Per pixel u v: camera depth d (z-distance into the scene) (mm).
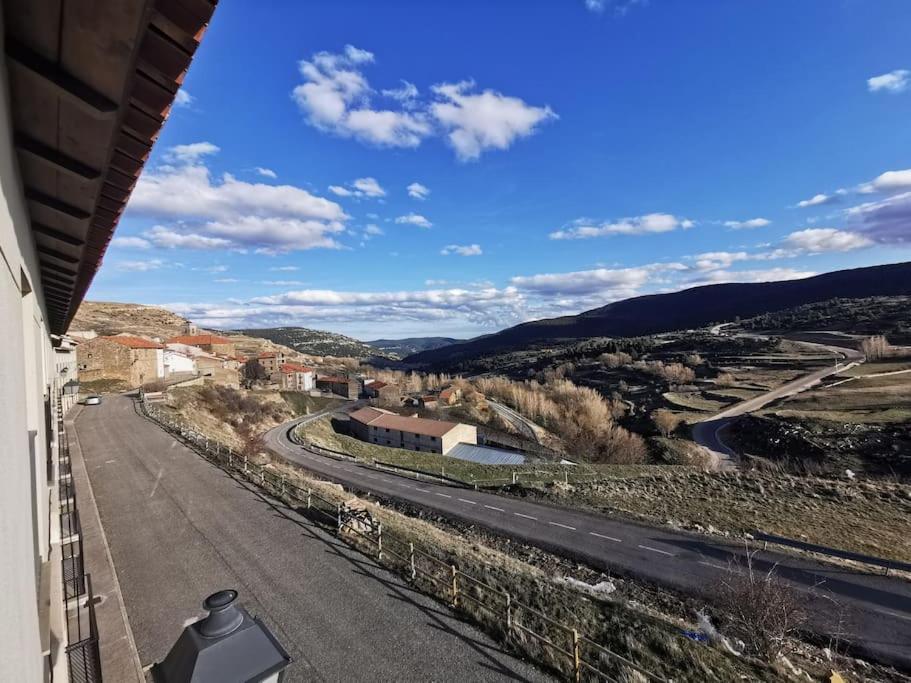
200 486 17922
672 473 37312
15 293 2316
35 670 2406
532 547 23062
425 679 8250
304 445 54281
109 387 53469
